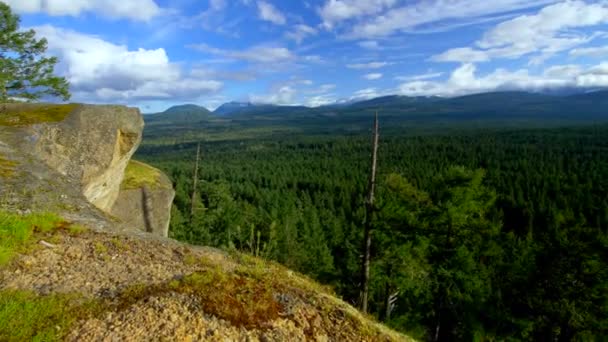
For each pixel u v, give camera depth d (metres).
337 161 142.12
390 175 17.95
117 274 7.11
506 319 17.48
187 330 5.36
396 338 7.08
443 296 19.34
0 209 8.95
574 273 16.27
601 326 15.49
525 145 147.25
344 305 7.60
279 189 100.31
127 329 5.20
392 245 18.47
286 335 5.85
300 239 43.44
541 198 72.50
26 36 18.89
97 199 18.70
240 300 6.27
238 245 35.34
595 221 62.41
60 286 6.23
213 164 143.38
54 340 4.80
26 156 13.86
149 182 24.34
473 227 17.70
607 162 108.25
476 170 17.94
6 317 5.01
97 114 18.47
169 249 9.12
